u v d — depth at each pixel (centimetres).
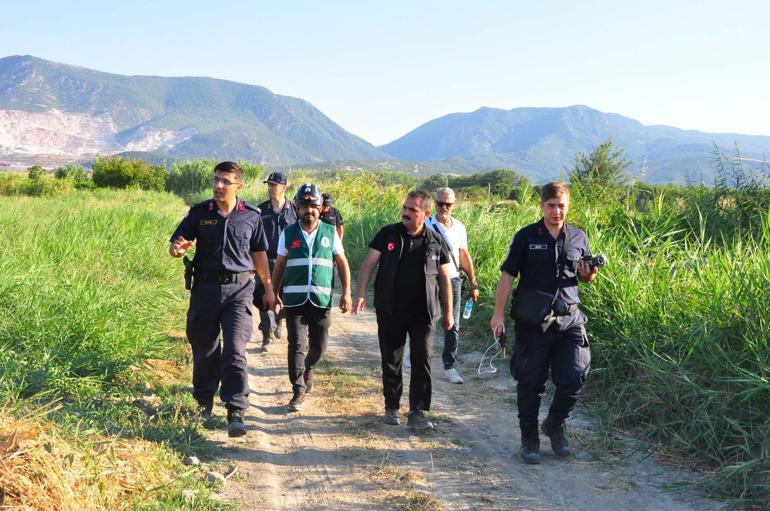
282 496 426
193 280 541
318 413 591
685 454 491
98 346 622
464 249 723
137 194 4075
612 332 635
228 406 509
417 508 413
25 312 645
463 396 661
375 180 2589
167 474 420
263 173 4462
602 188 1088
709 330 537
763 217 848
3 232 1131
